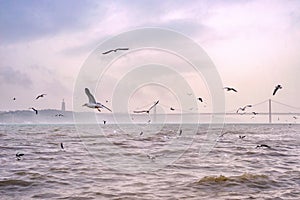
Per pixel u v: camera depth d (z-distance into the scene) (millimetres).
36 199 14180
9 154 29266
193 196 14453
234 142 43562
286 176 18766
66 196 14617
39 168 21672
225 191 15352
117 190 15602
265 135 63062
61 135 58875
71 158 26297
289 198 14180
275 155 28969
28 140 46375
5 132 71375
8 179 17969
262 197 14312
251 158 26812
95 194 14883
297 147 36531
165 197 14281
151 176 19000
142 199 13984
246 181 17234
